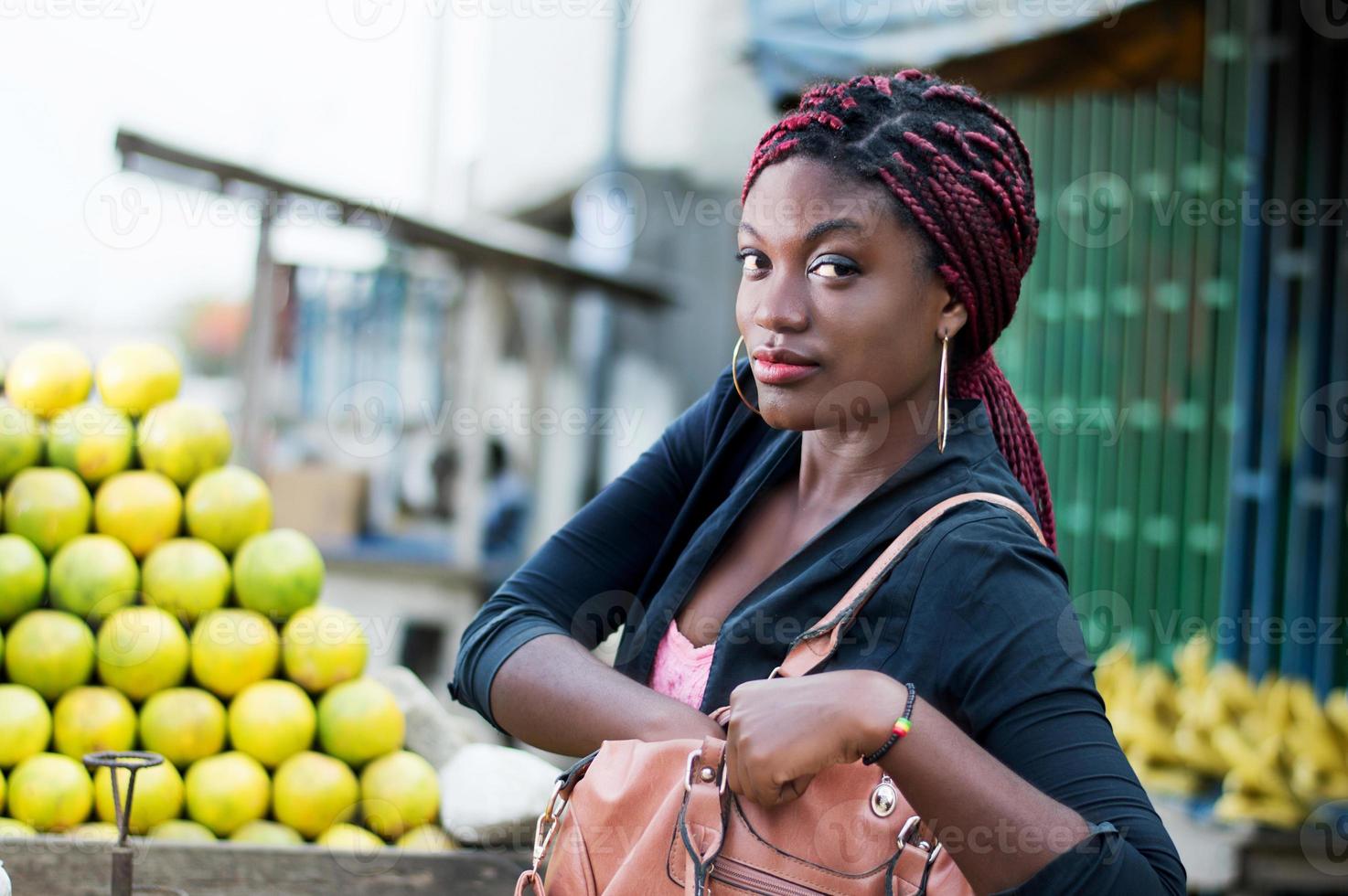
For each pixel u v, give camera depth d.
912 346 1.22
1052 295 4.54
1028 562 1.12
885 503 1.22
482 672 1.38
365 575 5.96
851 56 3.29
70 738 2.27
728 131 6.30
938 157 1.20
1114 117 4.35
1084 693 1.08
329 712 2.41
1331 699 3.56
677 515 1.53
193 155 4.09
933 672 1.12
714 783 1.14
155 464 2.51
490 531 7.23
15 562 2.33
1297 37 3.93
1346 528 3.89
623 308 7.62
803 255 1.20
